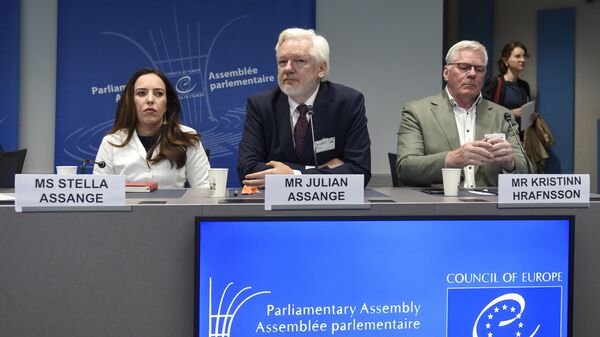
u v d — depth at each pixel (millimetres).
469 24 5430
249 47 4230
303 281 1403
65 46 4172
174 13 4215
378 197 1641
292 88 2123
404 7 4293
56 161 4199
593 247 1566
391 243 1428
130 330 1438
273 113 2225
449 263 1446
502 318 1468
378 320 1429
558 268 1481
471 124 2494
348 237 1414
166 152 2338
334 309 1415
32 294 1410
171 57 4230
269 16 4223
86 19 4184
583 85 5105
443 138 2455
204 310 1379
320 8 4285
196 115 4258
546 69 5184
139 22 4211
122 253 1426
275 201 1444
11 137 4148
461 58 2412
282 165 1974
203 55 4238
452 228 1446
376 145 4328
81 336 1426
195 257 1372
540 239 1474
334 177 1458
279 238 1394
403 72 4309
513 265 1466
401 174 2402
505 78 4531
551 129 5164
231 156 4285
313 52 2102
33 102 4223
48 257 1410
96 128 4219
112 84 4211
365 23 4289
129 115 2414
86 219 1414
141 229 1427
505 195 1526
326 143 2195
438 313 1446
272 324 1398
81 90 4195
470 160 2082
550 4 5203
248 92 4246
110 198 1415
